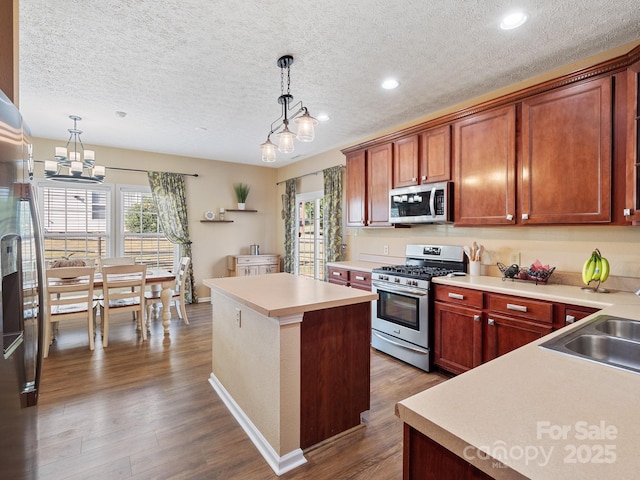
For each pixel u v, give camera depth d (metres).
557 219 2.33
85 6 1.85
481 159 2.80
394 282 3.19
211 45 2.26
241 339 2.19
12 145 1.11
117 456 1.85
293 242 5.98
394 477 1.71
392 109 3.46
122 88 2.93
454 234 3.40
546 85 2.36
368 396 2.18
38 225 1.35
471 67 2.58
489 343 2.50
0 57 1.36
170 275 4.05
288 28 2.08
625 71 2.02
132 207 5.16
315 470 1.76
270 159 2.66
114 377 2.82
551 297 2.14
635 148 1.95
